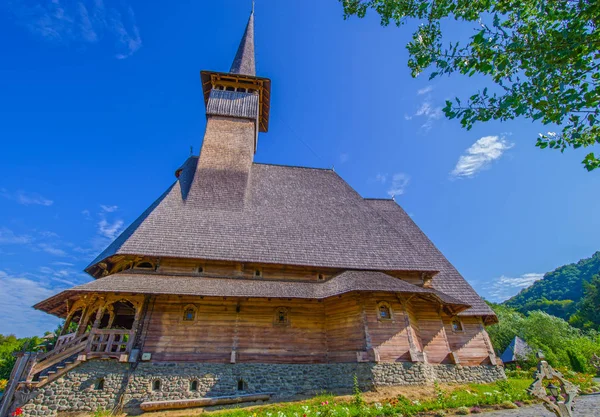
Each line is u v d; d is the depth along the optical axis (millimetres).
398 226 26109
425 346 19125
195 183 22312
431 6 7883
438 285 21531
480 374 19031
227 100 27203
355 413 12016
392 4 8617
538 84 5754
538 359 8773
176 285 16625
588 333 53219
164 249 17844
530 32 6059
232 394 15719
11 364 36000
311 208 23703
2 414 13359
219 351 16609
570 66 5957
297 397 15688
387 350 16375
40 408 13922
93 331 15656
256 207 22359
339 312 18000
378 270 20016
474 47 6203
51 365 14852
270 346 17203
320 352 17594
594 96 5352
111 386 14883
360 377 15711
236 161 24297
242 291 16828
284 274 19469
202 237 19156
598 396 16734
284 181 25828
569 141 6262
